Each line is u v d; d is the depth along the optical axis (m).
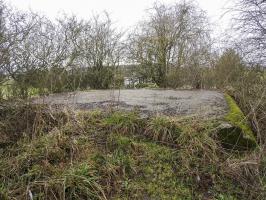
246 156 4.09
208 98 6.20
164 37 13.96
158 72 13.87
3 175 3.58
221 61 9.00
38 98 5.52
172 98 6.20
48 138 4.07
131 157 3.94
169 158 3.95
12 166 3.71
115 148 4.06
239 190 3.63
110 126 4.43
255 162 3.88
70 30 9.74
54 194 3.30
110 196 3.43
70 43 9.43
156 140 4.25
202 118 4.66
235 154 4.18
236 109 5.20
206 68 9.61
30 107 4.73
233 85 7.38
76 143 4.03
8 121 4.52
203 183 3.67
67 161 3.80
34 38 7.50
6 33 5.87
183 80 11.05
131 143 4.13
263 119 5.04
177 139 4.20
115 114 4.65
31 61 6.50
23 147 4.02
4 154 3.99
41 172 3.56
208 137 4.17
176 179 3.71
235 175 3.77
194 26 13.91
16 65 6.00
